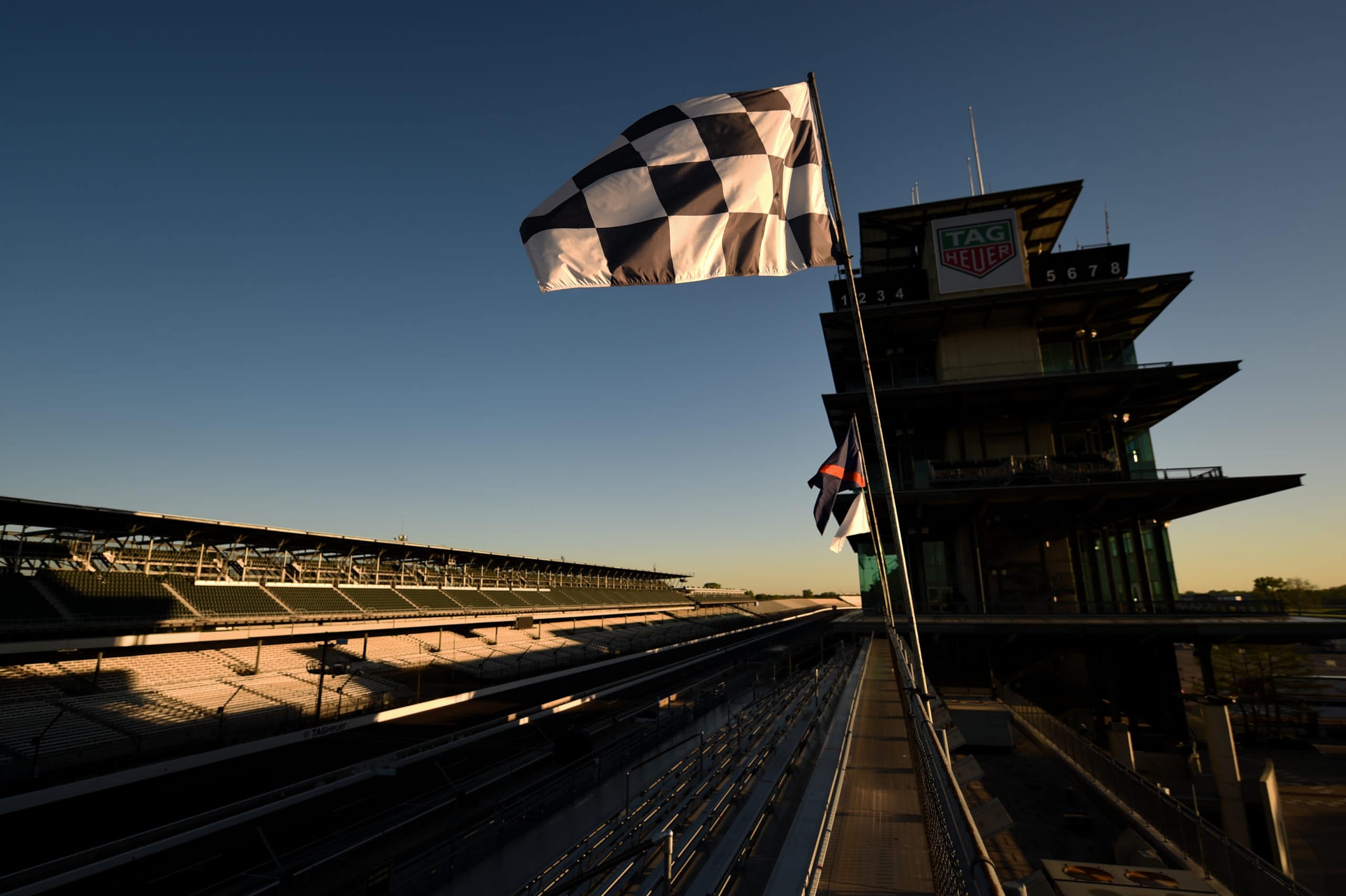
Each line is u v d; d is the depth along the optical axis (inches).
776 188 359.9
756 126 365.4
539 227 342.0
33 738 877.2
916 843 319.6
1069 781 804.0
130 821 845.2
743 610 5915.4
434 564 2377.0
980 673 1378.0
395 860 873.5
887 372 1599.4
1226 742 827.4
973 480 1406.3
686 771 595.2
